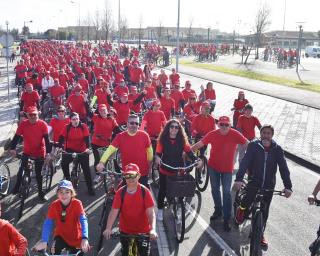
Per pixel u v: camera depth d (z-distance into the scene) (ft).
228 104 75.31
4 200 29.60
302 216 28.12
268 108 72.08
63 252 17.11
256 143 22.24
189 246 23.35
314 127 57.11
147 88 56.49
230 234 24.97
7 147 39.91
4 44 72.74
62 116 33.73
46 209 28.09
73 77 79.61
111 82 75.46
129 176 17.28
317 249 19.51
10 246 14.82
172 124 24.99
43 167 30.42
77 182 31.94
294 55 163.02
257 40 200.34
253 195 22.43
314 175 37.96
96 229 25.27
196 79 117.39
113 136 36.65
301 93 90.43
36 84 65.57
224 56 227.61
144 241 17.31
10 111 64.54
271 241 24.20
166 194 24.43
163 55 164.45
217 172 26.14
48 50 162.61
